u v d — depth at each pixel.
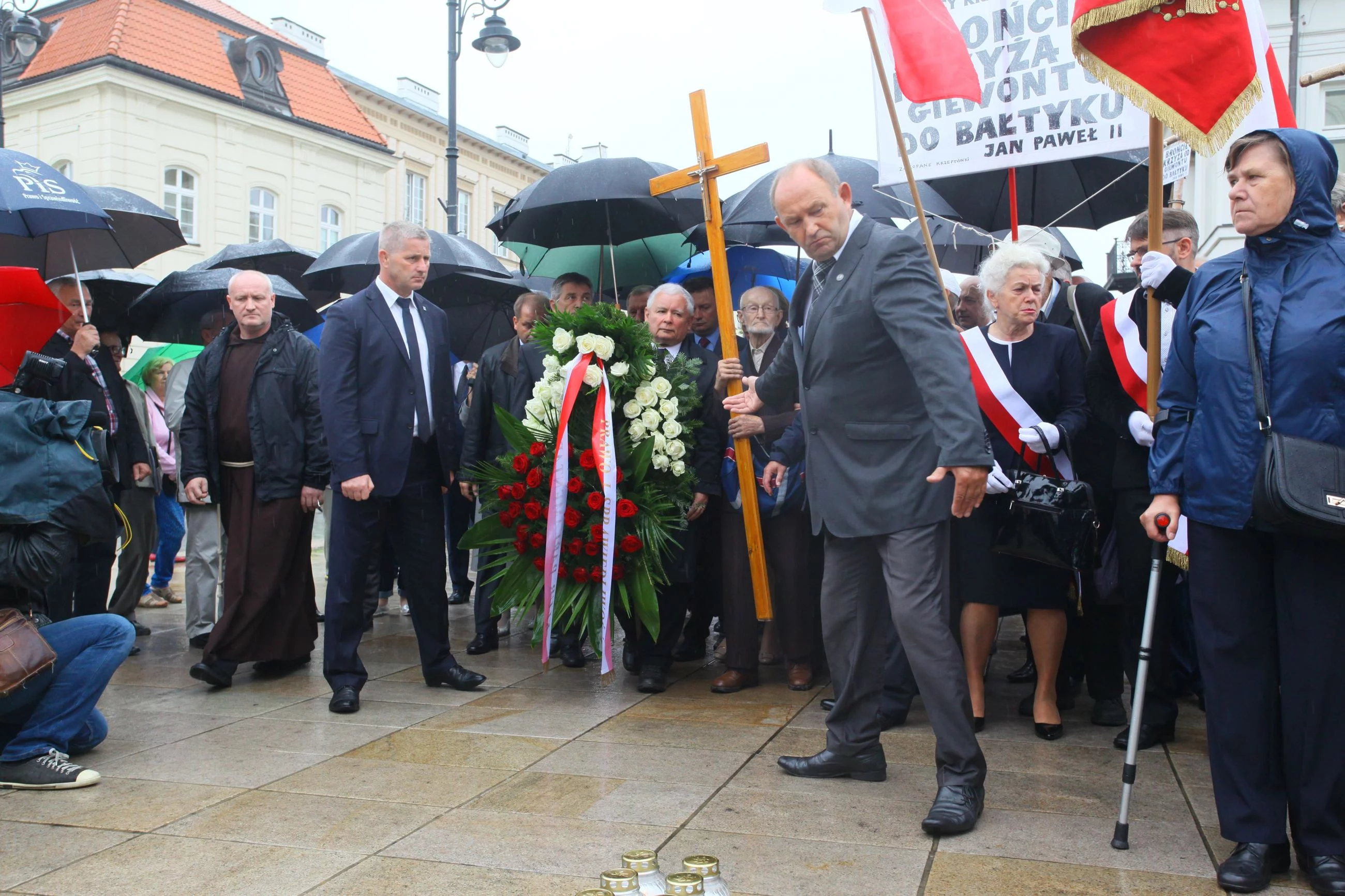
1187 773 3.64
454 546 7.73
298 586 5.29
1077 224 6.95
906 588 3.21
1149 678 3.96
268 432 5.14
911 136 4.66
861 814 3.23
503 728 4.29
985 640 4.25
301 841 3.03
